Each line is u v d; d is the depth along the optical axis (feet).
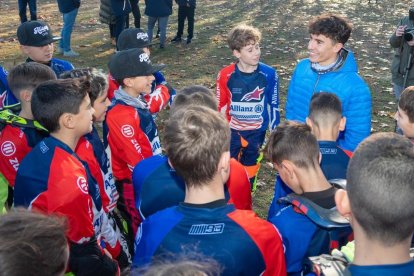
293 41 37.27
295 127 8.08
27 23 15.12
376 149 5.28
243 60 14.99
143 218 8.66
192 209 6.67
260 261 6.50
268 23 43.32
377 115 23.88
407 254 5.05
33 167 8.66
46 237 5.07
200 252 6.22
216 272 5.10
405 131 10.00
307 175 7.77
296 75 13.37
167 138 6.91
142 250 6.83
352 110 12.19
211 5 52.70
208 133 6.68
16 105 11.47
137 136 11.40
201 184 6.73
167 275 4.27
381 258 5.02
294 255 7.30
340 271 5.15
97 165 10.36
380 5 49.70
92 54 35.53
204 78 29.63
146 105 12.53
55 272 5.09
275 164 8.32
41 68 10.80
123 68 11.54
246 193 8.93
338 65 12.38
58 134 8.97
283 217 7.60
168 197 8.34
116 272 9.98
